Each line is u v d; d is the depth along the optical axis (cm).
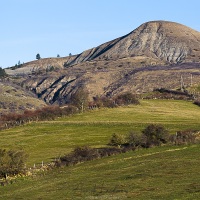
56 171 7456
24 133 12344
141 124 12081
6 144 11100
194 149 7456
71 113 14638
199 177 5453
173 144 8212
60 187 6084
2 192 6309
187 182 5253
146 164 6694
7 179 7144
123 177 6062
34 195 5775
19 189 6372
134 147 8269
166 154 7281
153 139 8469
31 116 14475
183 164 6316
